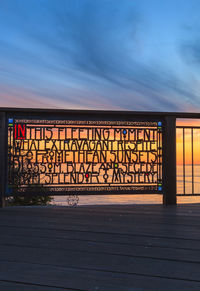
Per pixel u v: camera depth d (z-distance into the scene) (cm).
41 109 509
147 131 542
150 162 541
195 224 359
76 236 298
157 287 177
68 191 525
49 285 178
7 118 512
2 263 218
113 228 336
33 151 519
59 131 526
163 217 406
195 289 174
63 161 525
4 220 384
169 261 224
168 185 530
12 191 509
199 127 574
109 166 534
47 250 251
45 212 449
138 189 536
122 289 174
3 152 504
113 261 223
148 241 281
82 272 200
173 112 535
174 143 536
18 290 171
